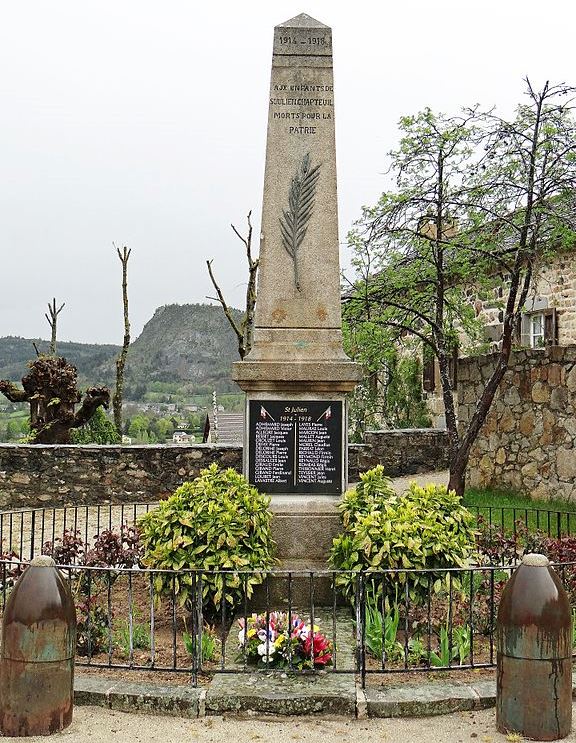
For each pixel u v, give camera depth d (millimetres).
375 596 5699
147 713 4723
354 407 20828
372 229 11211
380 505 6562
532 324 15664
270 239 7129
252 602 6535
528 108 10406
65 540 7152
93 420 16641
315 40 7230
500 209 10820
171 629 6238
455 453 11156
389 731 4496
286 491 6898
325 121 7199
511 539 8094
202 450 14109
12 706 4363
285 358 6992
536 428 11953
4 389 15258
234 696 4703
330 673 5059
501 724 4465
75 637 4562
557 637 4387
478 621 6004
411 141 10906
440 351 11305
